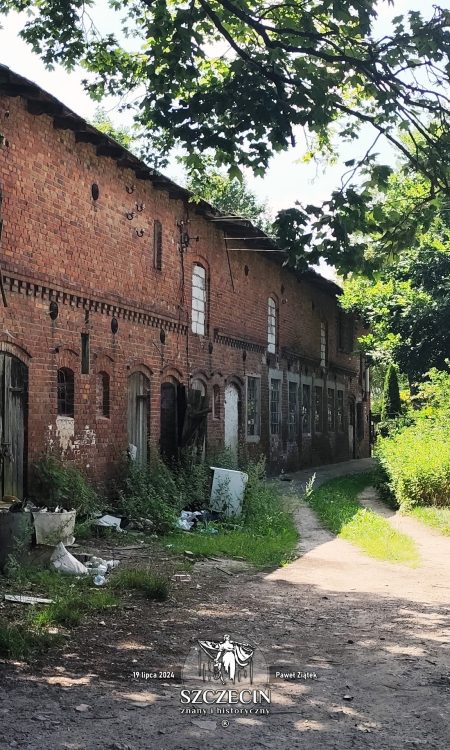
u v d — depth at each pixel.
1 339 12.35
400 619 8.58
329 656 7.12
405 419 29.12
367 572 11.48
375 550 13.07
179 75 9.50
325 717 5.57
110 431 15.88
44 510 11.31
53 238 13.84
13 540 9.93
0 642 6.70
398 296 26.73
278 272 28.31
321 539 14.72
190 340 20.28
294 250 9.38
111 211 16.02
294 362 30.52
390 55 8.90
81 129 14.20
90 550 11.99
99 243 15.49
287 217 9.30
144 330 17.58
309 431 32.88
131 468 16.17
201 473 17.38
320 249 9.43
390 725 5.44
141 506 14.80
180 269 19.62
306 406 32.59
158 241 18.42
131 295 16.88
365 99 9.96
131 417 17.12
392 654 7.21
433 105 9.19
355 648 7.40
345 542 14.38
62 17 10.64
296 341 30.66
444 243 26.25
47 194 13.66
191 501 16.72
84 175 14.95
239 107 8.91
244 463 24.41
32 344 13.16
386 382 34.09
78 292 14.60
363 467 34.59
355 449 42.06
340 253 9.41
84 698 5.72
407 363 27.28
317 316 33.97
